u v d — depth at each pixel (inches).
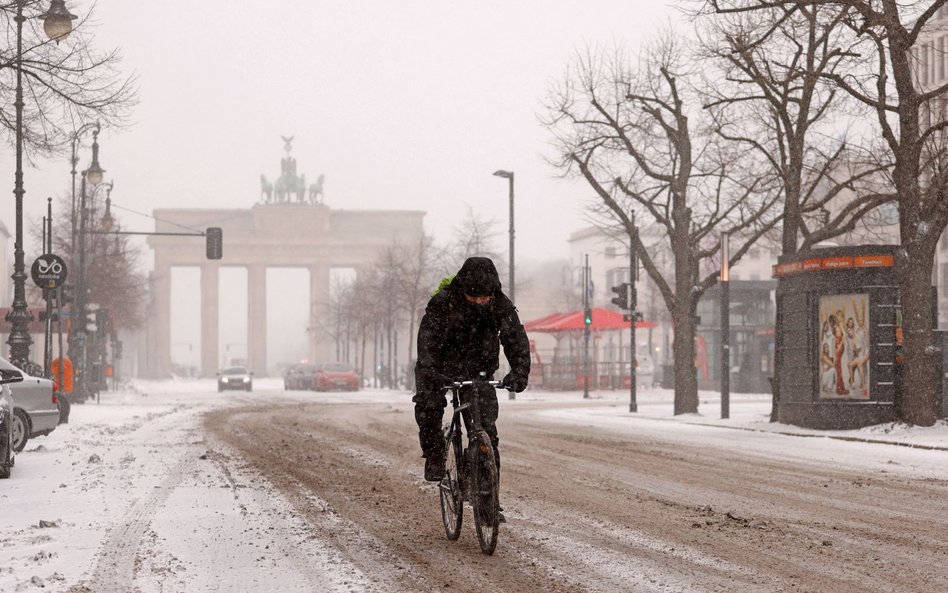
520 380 600.7
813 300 1819.6
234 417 2370.8
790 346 1891.0
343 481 1011.3
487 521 597.9
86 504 856.9
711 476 1054.4
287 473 1092.5
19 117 1945.1
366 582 529.7
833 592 497.7
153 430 1902.1
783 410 1915.6
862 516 762.8
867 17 1644.9
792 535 672.4
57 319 2674.7
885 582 521.3
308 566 575.2
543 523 727.1
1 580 539.8
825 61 1815.9
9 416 1103.0
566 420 2272.4
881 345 1748.3
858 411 1754.4
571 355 4817.9
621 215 2522.1
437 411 627.8
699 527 707.4
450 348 619.2
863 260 1755.7
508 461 1222.9
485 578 537.0
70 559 603.8
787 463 1211.9
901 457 1299.2
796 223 2007.9
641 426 2026.3
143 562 592.1
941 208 1656.0
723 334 2220.7
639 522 731.4
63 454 1374.3
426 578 538.6
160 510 812.0
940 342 1969.7
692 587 509.0
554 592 501.0
